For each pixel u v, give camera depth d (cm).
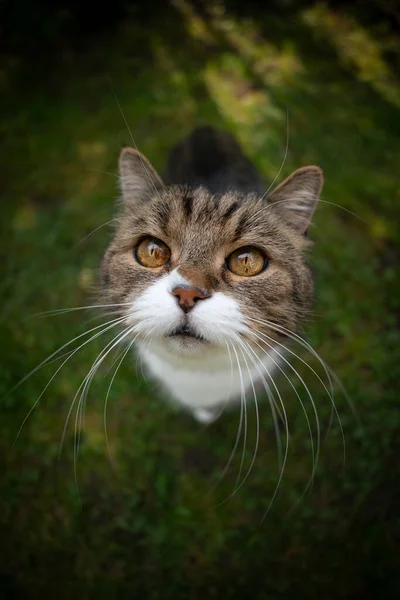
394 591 30
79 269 43
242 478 34
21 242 44
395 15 64
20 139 51
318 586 30
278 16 65
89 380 30
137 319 24
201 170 38
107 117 53
